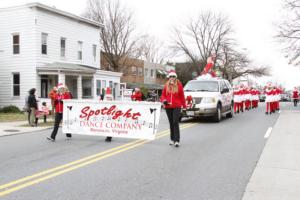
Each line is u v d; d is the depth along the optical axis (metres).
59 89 12.10
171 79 10.57
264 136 12.48
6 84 30.00
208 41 68.69
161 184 6.46
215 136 12.62
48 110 18.91
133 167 7.78
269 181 6.65
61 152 9.62
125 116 11.43
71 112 12.16
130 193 5.93
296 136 12.38
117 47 49.41
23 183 6.51
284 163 8.15
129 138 12.25
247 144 10.82
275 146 10.41
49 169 7.60
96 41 36.72
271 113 24.11
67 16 32.12
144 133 11.25
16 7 29.27
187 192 5.99
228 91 19.69
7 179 6.81
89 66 35.12
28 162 8.35
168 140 11.68
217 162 8.29
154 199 5.62
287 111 26.23
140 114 11.27
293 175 7.10
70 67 29.52
